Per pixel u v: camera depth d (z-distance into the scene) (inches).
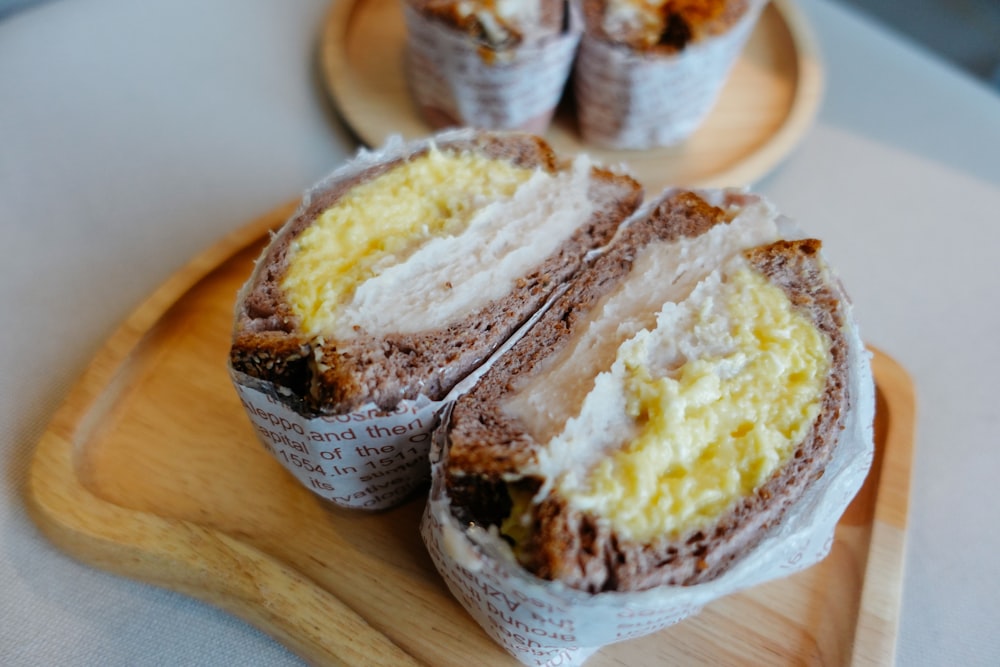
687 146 13.6
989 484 10.5
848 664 8.8
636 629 8.2
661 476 8.2
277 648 9.1
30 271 11.7
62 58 14.3
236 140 13.5
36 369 10.8
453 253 9.6
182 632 9.1
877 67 15.0
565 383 8.8
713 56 12.5
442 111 13.4
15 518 9.6
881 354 10.8
